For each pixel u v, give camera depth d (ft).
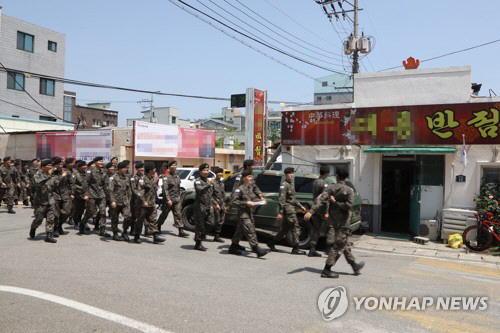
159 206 56.80
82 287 18.52
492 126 36.14
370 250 32.45
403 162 49.57
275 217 32.94
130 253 26.18
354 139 41.37
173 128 86.89
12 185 46.03
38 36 116.06
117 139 81.05
